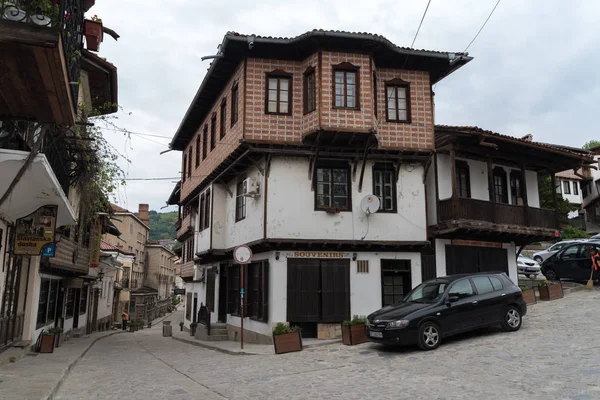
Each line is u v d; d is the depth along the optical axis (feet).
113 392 29.37
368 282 53.78
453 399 23.70
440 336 38.14
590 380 25.07
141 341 75.05
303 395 26.71
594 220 157.17
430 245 57.31
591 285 63.57
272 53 54.24
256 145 52.54
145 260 205.67
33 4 19.52
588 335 36.70
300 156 54.03
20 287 44.86
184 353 53.11
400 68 57.21
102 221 73.67
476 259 60.44
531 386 24.90
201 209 77.97
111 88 49.78
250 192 54.54
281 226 52.42
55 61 18.38
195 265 89.92
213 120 69.92
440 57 55.21
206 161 72.08
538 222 63.46
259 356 44.09
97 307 100.83
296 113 53.57
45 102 21.65
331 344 46.91
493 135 56.24
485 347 36.04
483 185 63.26
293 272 52.26
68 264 56.29
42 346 47.01
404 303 41.39
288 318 51.31
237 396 27.43
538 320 45.52
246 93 52.90
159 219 303.89
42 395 25.16
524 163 64.23
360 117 51.29
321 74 51.44
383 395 25.49
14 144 26.53
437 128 56.95
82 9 28.27
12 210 32.35
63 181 38.52
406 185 56.13
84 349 53.21
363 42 51.90
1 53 17.75
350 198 54.39
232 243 64.59
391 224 54.85
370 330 39.29
